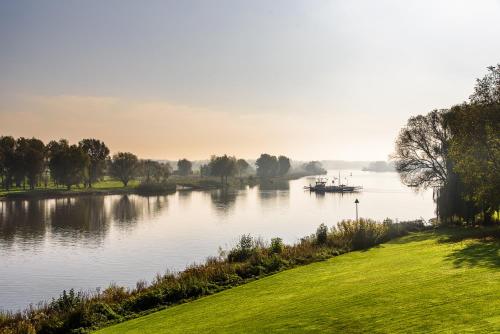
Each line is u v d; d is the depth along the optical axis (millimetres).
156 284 32688
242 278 33969
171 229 83812
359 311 18516
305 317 19062
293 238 72125
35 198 149875
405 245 42281
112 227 86625
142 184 187625
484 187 41156
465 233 46562
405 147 77938
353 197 163375
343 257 38844
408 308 17703
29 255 60812
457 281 21094
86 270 52031
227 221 95188
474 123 42219
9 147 167000
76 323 25750
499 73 41656
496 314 15188
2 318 28141
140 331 21953
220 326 20172
